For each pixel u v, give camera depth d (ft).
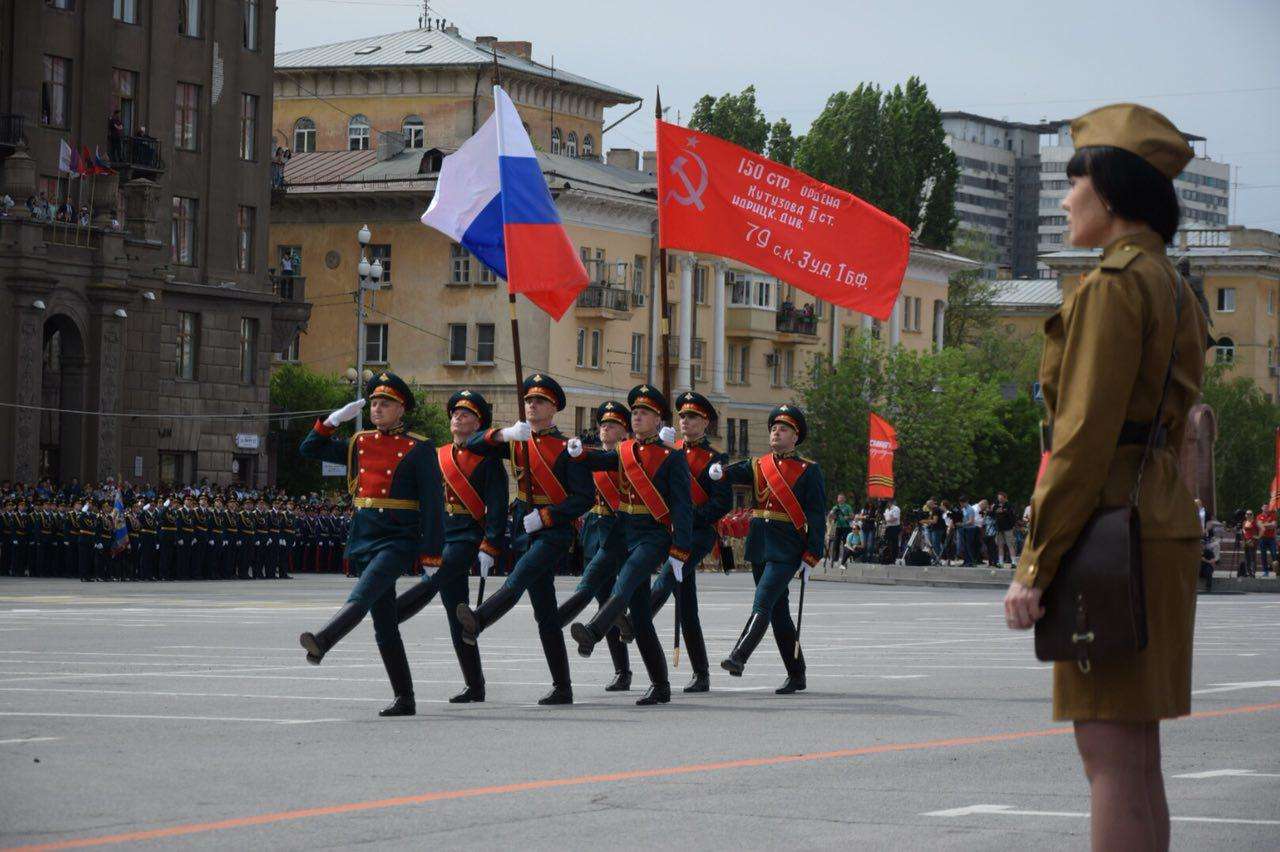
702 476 60.44
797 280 65.57
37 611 101.65
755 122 338.54
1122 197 20.92
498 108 60.75
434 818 31.94
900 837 30.63
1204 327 21.15
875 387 306.55
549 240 60.18
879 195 350.64
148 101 210.18
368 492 49.98
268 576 168.35
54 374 207.41
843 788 36.29
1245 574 214.48
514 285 59.31
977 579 187.83
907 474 305.12
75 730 44.32
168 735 43.57
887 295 65.62
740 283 310.65
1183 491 20.92
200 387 215.51
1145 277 20.33
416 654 72.28
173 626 88.89
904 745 43.65
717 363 304.91
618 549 56.08
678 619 59.26
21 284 183.73
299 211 280.31
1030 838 30.63
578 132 357.82
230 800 33.65
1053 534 20.17
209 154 218.18
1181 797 35.83
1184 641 20.66
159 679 59.06
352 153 287.89
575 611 54.70
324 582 160.45
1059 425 20.24
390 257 275.39
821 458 304.91
